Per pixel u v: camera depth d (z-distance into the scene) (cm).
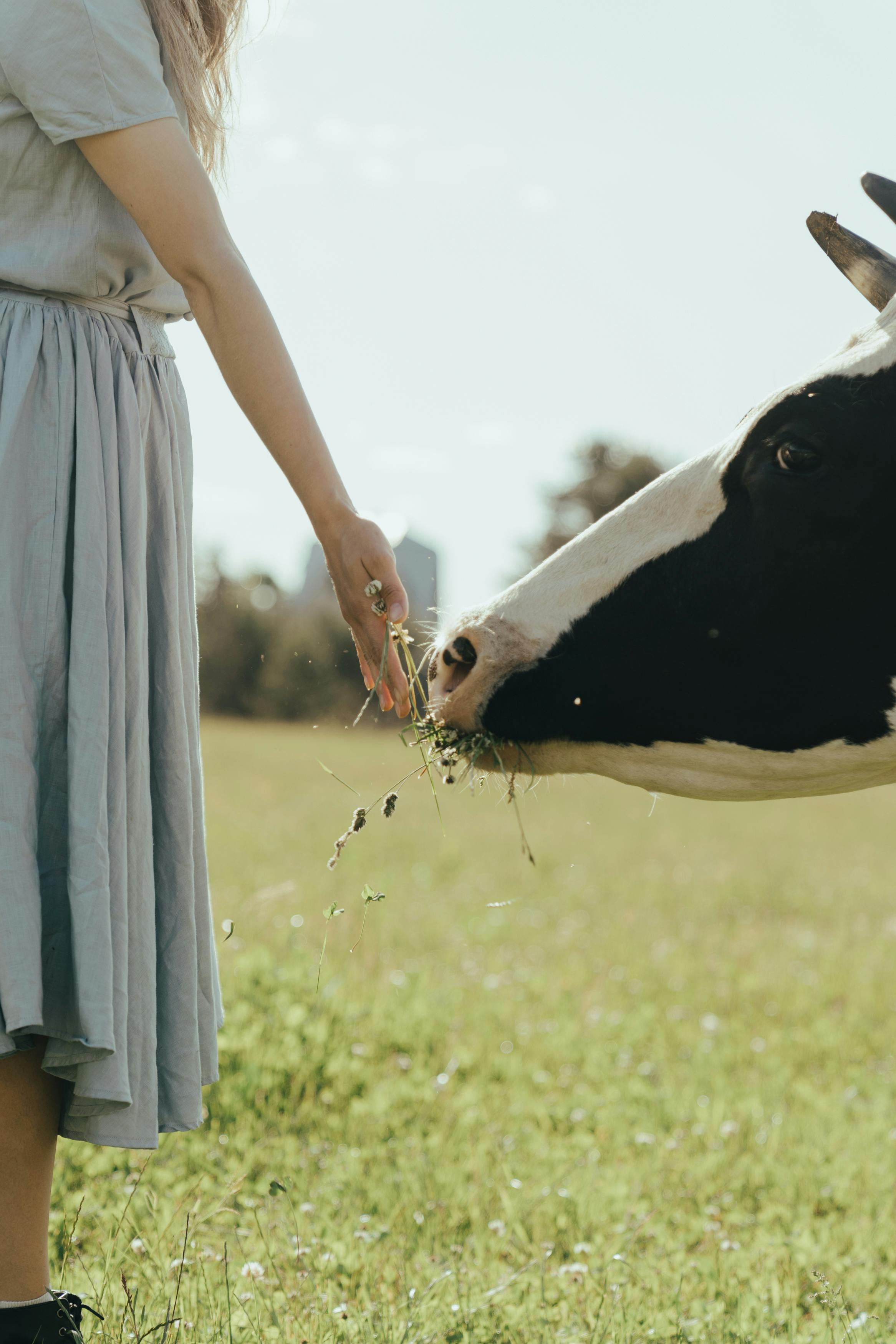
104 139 199
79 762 195
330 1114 428
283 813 1552
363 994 576
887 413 233
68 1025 195
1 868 189
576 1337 268
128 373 212
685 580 244
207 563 3550
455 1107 446
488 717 253
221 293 203
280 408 205
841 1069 559
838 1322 282
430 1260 308
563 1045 552
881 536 232
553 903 986
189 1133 388
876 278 268
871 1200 379
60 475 202
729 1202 376
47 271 204
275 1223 333
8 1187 205
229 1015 470
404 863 1161
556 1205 358
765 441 240
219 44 234
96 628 199
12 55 196
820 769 249
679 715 248
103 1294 262
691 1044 581
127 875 202
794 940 880
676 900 1050
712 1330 278
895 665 237
